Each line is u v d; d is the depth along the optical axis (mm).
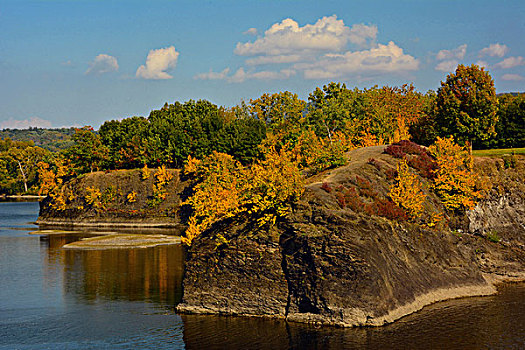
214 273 45781
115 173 134625
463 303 45938
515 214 64188
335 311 40188
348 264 40875
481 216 61938
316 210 43969
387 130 104875
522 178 66625
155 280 57188
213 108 171000
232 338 38750
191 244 50656
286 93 139750
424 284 46594
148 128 148000
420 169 62062
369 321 39719
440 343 36344
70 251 78812
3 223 132375
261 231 44969
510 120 82750
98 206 128375
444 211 59000
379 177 56094
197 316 44375
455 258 51625
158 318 43781
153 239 91250
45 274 61156
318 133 122812
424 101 124688
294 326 40594
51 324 42438
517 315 42312
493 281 53844
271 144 105750
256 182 45562
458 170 63094
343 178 52719
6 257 73625
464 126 72688
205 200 59500
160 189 125688
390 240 46281
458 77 76438
